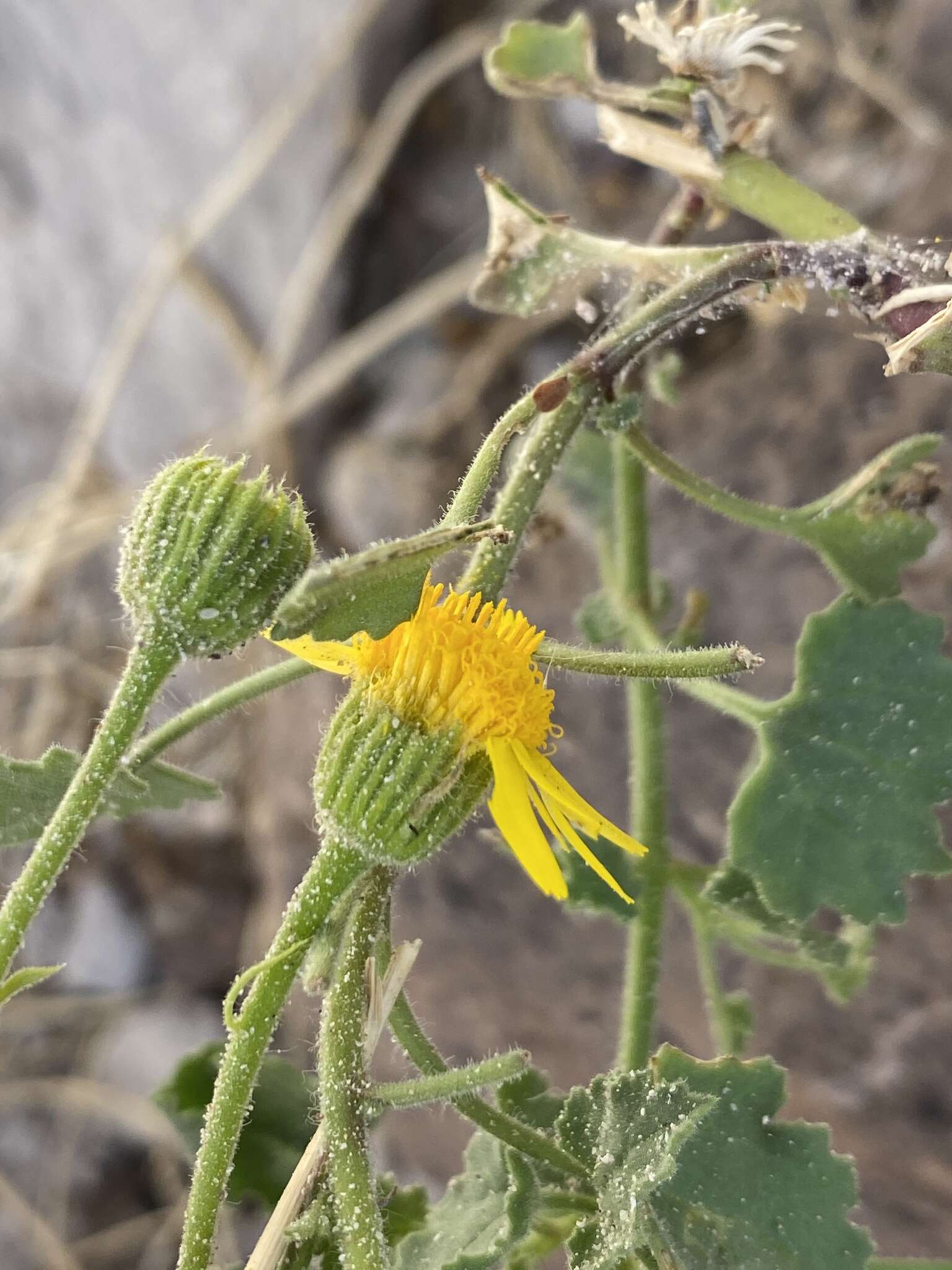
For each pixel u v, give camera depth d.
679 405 0.26
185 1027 0.37
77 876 0.38
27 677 0.39
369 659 0.13
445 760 0.13
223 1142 0.13
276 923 0.31
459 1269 0.13
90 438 0.37
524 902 0.25
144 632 0.13
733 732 0.23
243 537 0.12
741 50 0.16
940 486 0.15
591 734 0.24
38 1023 0.37
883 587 0.15
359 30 0.36
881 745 0.15
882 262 0.15
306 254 0.37
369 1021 0.13
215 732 0.36
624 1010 0.16
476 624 0.13
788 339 0.25
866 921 0.14
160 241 0.38
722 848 0.23
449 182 0.38
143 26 0.37
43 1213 0.36
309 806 0.30
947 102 0.28
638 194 0.35
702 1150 0.14
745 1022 0.17
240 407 0.38
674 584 0.24
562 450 0.14
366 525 0.34
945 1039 0.20
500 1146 0.14
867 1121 0.21
